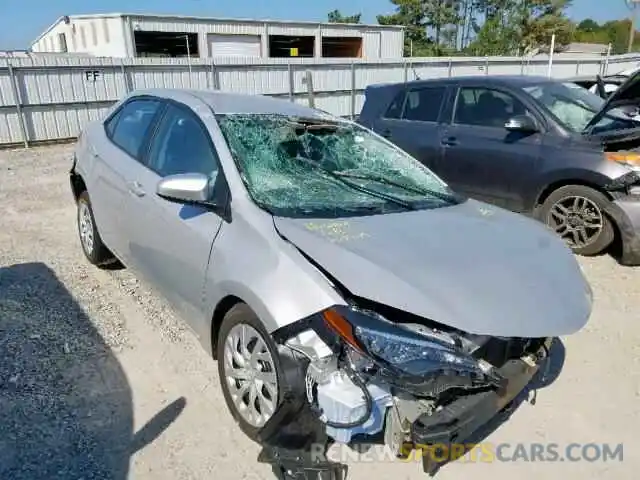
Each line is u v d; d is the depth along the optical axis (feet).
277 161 9.46
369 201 9.12
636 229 14.67
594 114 17.83
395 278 6.70
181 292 9.21
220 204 8.46
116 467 7.38
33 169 30.55
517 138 17.38
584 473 7.77
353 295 6.67
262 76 53.42
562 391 9.65
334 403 6.52
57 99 43.04
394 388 6.58
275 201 8.40
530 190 17.08
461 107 19.49
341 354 6.50
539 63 77.05
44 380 9.19
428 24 193.67
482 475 7.66
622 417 8.98
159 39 81.56
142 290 13.07
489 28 156.87
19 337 10.53
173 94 11.22
